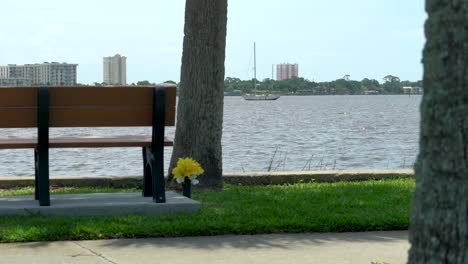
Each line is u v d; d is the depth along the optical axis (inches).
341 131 1514.5
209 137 383.6
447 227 138.6
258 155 910.4
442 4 136.9
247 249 253.6
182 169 328.2
